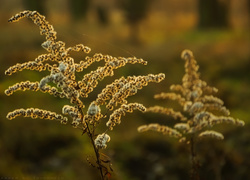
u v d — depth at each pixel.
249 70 14.34
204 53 17.36
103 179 3.23
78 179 6.38
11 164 6.48
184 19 33.69
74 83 3.09
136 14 26.75
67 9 32.88
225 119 4.58
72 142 7.73
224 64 15.07
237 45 19.27
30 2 25.62
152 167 7.62
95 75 3.11
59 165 7.00
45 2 26.44
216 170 6.84
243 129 8.22
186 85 4.86
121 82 3.16
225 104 11.20
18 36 14.99
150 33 25.80
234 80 13.66
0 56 12.06
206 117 4.57
